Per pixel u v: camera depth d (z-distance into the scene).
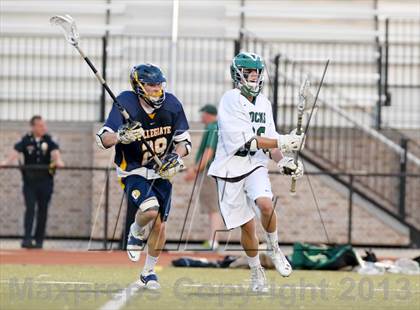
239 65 26.31
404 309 22.06
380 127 51.38
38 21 54.84
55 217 50.31
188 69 52.97
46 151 46.47
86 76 53.22
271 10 54.62
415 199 50.09
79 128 52.03
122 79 52.75
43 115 53.22
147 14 54.84
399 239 49.00
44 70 53.25
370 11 54.38
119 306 21.25
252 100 26.45
